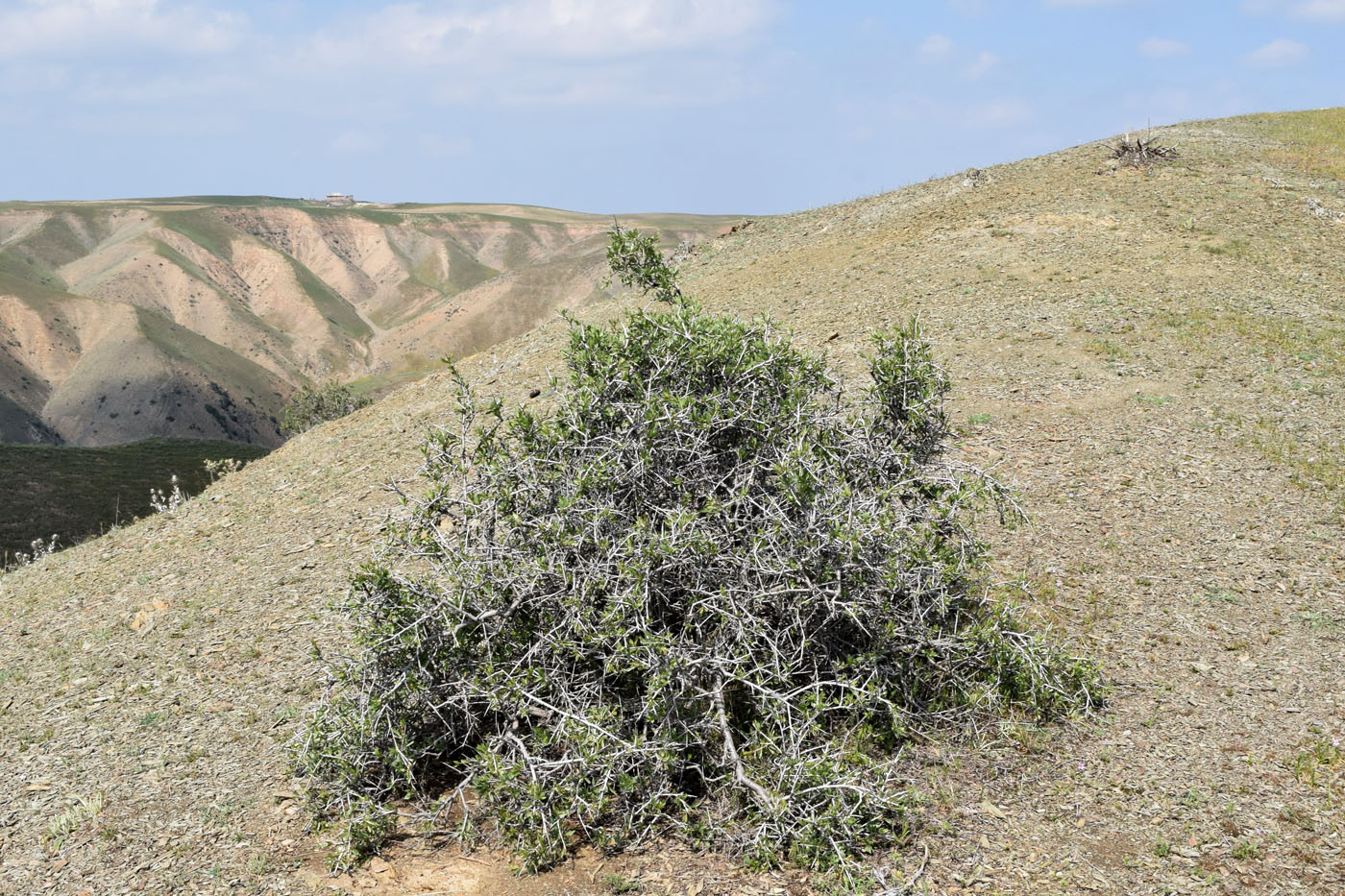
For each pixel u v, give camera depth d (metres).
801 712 5.79
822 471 6.38
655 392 6.61
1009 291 18.91
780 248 27.98
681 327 6.82
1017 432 12.58
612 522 6.09
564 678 5.83
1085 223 22.70
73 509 39.78
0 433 171.50
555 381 6.85
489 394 19.27
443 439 6.69
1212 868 5.20
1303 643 7.62
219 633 9.70
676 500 6.31
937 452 7.55
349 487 15.09
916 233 24.91
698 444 6.19
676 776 6.02
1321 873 5.09
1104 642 7.86
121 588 12.46
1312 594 8.40
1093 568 9.09
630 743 5.53
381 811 5.73
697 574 5.84
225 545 13.45
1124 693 7.10
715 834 5.59
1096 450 11.84
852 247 25.30
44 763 7.30
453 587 5.98
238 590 11.03
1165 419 12.70
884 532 6.10
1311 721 6.54
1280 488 10.63
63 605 12.28
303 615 9.75
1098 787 6.00
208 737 7.44
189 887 5.49
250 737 7.36
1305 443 11.84
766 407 6.79
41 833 6.25
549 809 5.49
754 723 5.78
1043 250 21.30
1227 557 9.20
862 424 7.25
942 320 17.73
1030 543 9.65
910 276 21.12
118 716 8.05
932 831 5.65
